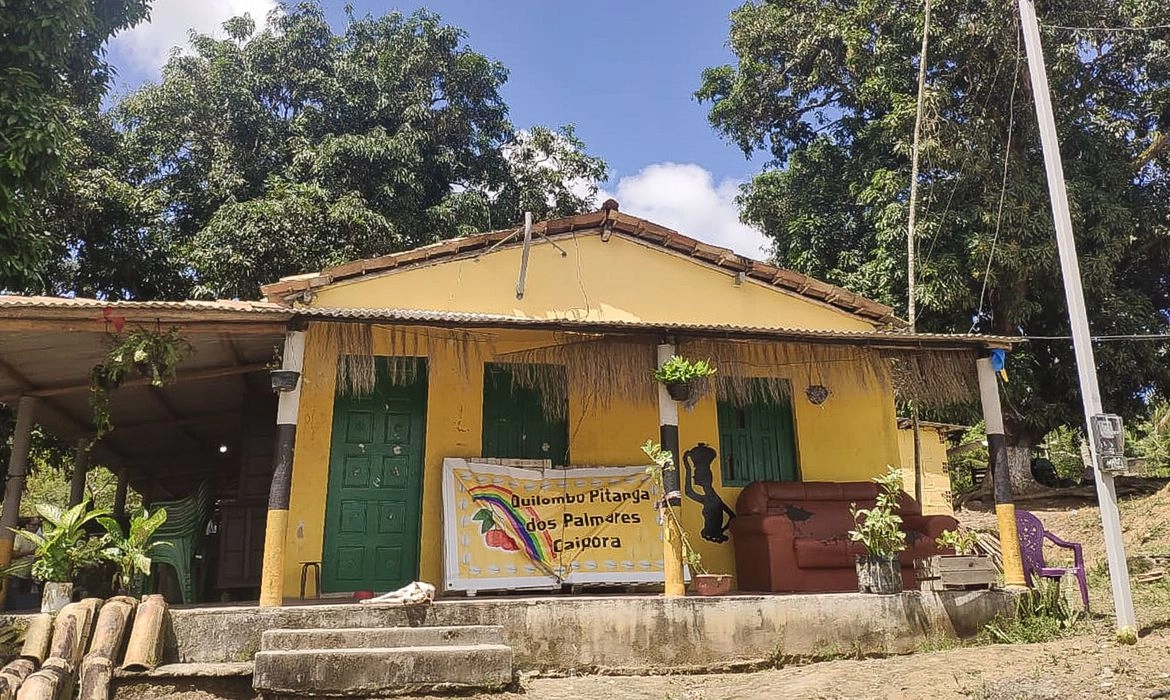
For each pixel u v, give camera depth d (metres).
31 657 5.67
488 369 9.82
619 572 8.88
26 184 9.20
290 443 7.21
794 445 10.61
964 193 17.59
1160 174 20.39
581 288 10.22
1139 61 18.78
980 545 10.90
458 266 9.85
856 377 9.04
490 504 8.90
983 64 17.98
